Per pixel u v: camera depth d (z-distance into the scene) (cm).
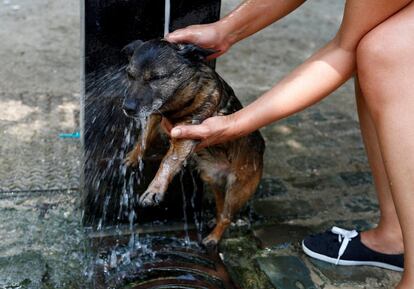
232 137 164
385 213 184
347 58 160
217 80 175
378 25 154
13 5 343
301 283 180
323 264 187
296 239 196
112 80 181
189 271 179
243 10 177
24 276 174
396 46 149
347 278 183
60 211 198
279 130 254
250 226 200
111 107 183
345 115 271
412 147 150
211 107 173
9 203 199
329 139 251
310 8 395
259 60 311
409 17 151
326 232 191
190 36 175
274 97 161
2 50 289
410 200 152
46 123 240
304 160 236
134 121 185
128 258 182
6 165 215
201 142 164
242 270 183
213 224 199
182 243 190
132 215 194
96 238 189
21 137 230
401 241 184
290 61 313
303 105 162
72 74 277
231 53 316
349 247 186
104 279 174
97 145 186
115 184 189
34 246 184
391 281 183
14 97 254
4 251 182
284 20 370
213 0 180
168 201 194
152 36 180
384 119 153
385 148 154
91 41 177
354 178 228
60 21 330
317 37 349
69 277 175
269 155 236
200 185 194
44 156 222
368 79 154
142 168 189
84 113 182
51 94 260
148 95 163
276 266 185
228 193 187
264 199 212
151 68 163
